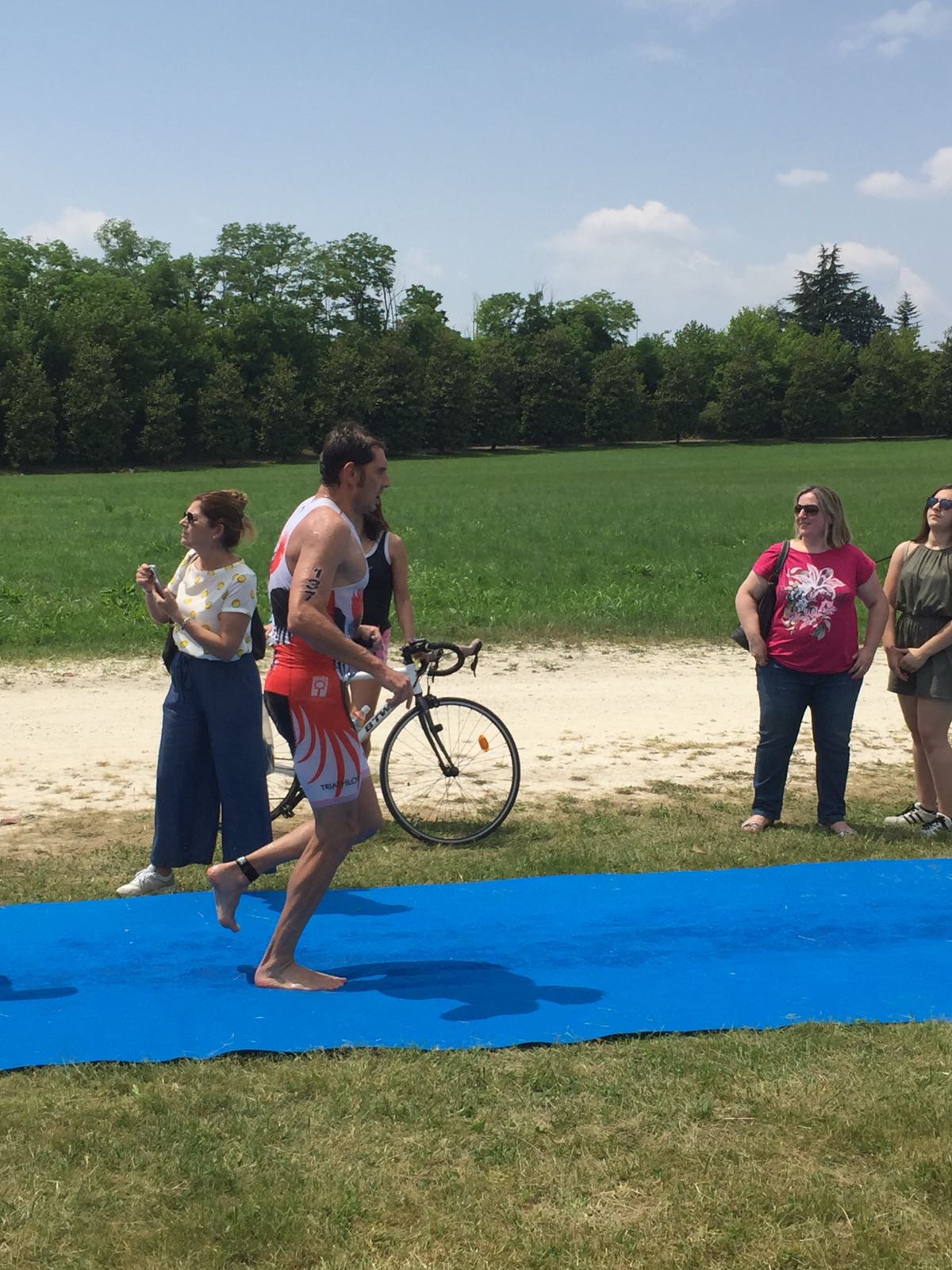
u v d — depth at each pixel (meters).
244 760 5.75
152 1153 3.52
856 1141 3.60
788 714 7.05
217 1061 4.06
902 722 10.38
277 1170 3.43
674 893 5.80
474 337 139.00
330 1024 4.34
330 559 4.42
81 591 17.19
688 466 80.81
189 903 5.63
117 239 118.38
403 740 7.13
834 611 6.96
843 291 156.12
